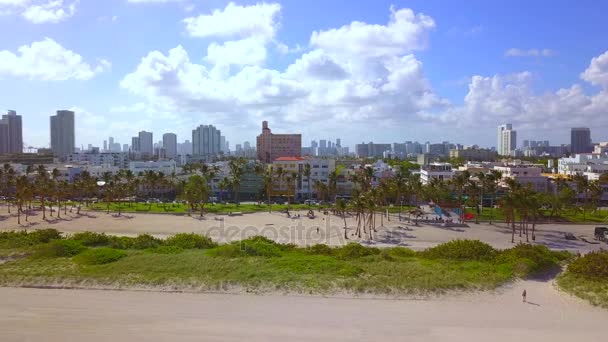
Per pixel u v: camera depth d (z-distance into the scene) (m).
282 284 45.88
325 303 41.66
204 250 62.09
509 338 34.28
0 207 125.25
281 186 156.88
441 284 45.69
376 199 93.88
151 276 48.16
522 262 51.81
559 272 51.94
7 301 41.72
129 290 45.16
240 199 156.88
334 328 35.88
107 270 50.06
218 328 35.69
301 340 33.56
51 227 92.62
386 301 42.28
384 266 52.78
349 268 50.84
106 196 131.25
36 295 43.47
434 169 158.75
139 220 101.12
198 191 111.50
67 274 48.66
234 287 45.62
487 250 59.50
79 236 68.31
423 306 40.97
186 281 46.81
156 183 145.12
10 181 126.19
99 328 35.53
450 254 58.81
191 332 34.88
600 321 37.50
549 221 100.88
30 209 119.50
